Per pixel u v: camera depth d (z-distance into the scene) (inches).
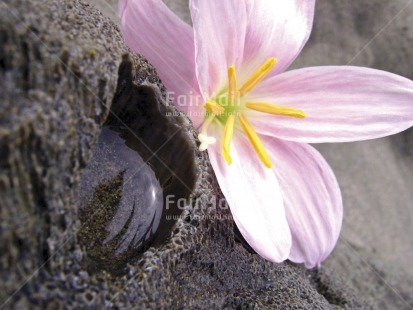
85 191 2.5
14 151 1.8
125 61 2.5
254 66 3.5
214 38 3.0
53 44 2.0
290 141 3.4
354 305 4.7
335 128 3.4
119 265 2.5
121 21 2.9
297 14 3.4
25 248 2.0
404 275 5.5
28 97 1.9
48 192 2.0
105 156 2.7
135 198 2.7
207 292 2.9
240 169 3.2
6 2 2.0
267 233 3.0
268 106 3.3
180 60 3.0
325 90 3.4
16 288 2.0
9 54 1.9
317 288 4.7
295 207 3.3
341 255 5.4
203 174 2.9
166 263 2.5
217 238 3.0
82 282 2.2
